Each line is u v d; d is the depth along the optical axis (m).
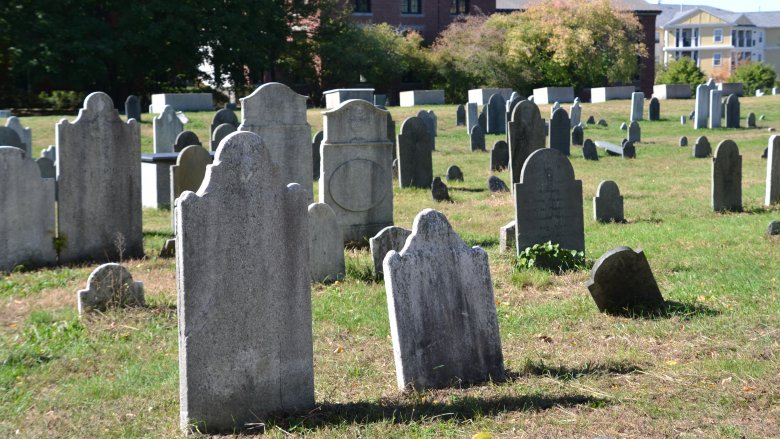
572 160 26.34
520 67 61.03
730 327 8.08
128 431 5.95
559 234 11.83
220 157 5.76
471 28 62.19
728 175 16.14
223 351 5.84
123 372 7.36
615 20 62.31
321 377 7.02
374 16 65.94
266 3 53.41
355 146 14.03
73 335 8.37
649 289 8.93
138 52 51.19
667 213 16.27
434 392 6.45
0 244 11.73
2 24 47.50
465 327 6.70
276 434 5.71
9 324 9.04
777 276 10.25
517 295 10.01
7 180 11.73
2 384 7.04
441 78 62.28
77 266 12.08
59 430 6.04
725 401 6.10
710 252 11.95
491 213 16.75
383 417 5.97
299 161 14.47
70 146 12.10
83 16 48.56
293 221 6.06
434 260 6.62
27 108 48.59
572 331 8.33
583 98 64.31
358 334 8.44
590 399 6.25
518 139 17.80
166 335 8.44
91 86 52.78
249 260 5.88
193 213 5.68
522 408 6.09
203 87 56.88
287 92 14.30
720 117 37.94
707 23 122.06
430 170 20.83
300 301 6.12
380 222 14.35
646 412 5.95
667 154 28.55
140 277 11.23
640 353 7.43
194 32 50.03
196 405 5.77
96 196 12.36
